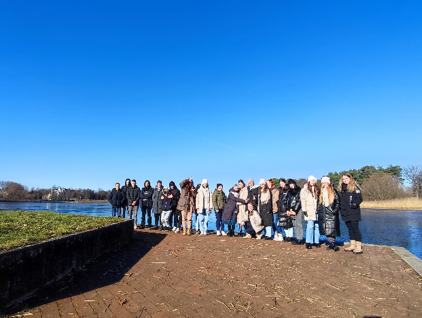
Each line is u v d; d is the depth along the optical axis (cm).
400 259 718
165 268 614
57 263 512
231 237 1108
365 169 6775
